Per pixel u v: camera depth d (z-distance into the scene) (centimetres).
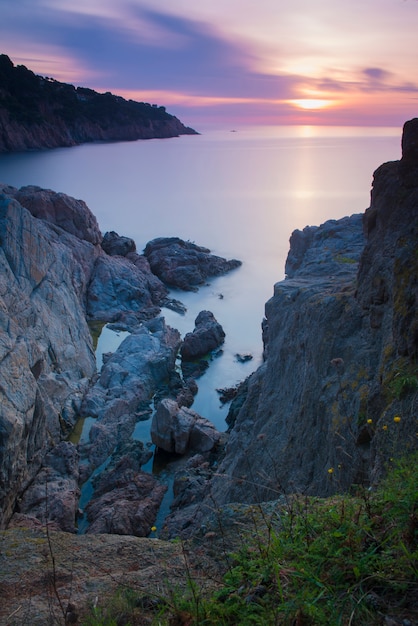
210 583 446
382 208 1398
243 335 3722
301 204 8025
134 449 2414
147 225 6831
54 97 17600
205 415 2744
